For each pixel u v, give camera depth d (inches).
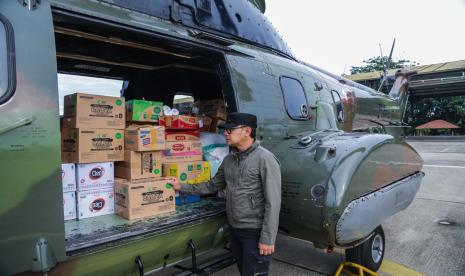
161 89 172.6
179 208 104.7
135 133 99.0
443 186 315.9
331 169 103.0
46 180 67.3
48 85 68.9
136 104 111.0
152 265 88.0
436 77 1200.8
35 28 69.0
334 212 98.2
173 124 117.0
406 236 182.2
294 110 143.7
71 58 134.2
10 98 64.3
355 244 114.7
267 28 161.8
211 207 105.8
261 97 125.0
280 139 129.5
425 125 1445.6
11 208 63.3
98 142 96.7
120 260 79.7
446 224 202.2
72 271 72.4
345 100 213.8
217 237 103.4
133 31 92.0
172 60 146.9
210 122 144.3
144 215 94.9
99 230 82.9
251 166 88.9
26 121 65.2
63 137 99.5
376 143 116.6
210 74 169.2
